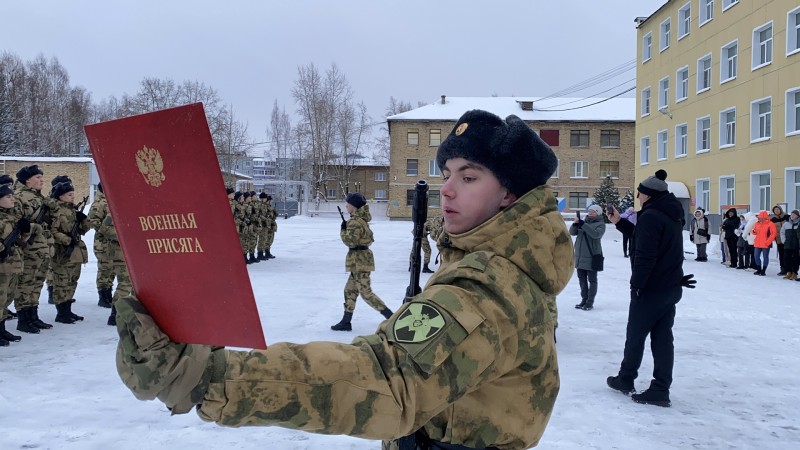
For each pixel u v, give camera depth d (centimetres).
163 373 85
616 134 4588
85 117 5684
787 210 1858
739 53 2166
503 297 108
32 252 623
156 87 4594
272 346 98
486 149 121
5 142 4647
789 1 1884
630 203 3484
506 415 113
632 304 442
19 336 589
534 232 118
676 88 2653
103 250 766
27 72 5359
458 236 123
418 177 4669
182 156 80
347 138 5134
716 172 2323
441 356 97
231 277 81
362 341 103
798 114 1875
